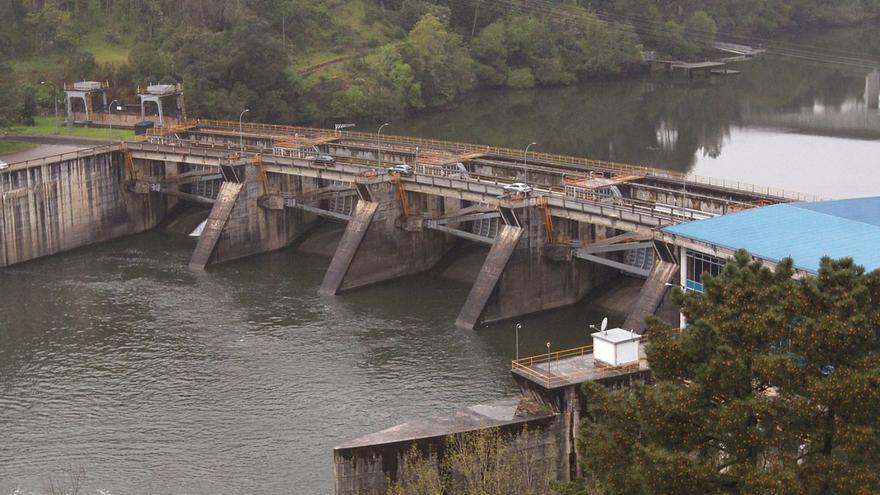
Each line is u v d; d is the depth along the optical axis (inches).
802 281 4148.6
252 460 6441.9
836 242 6225.4
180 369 7667.3
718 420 4005.9
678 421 4089.6
